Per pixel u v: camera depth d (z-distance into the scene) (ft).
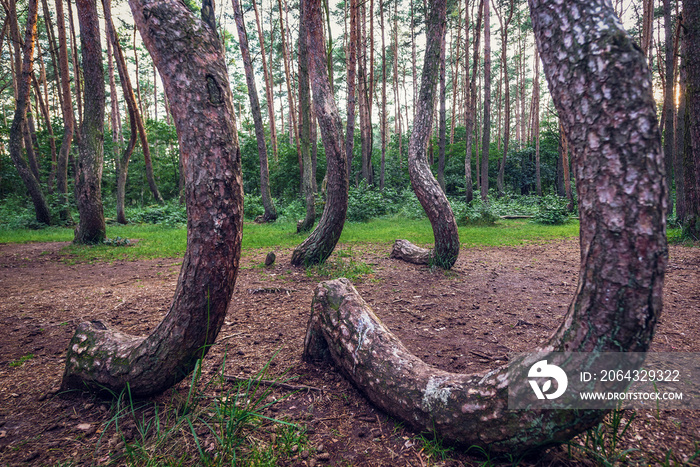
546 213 46.73
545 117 120.16
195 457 5.77
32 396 7.72
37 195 45.14
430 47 18.47
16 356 9.84
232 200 6.29
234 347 10.16
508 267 20.70
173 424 6.60
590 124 4.24
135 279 19.24
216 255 6.30
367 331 7.75
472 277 18.33
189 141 6.06
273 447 5.99
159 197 60.90
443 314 12.90
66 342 10.84
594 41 4.18
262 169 49.24
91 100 31.50
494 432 5.31
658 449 5.76
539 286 16.58
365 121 70.69
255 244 30.12
